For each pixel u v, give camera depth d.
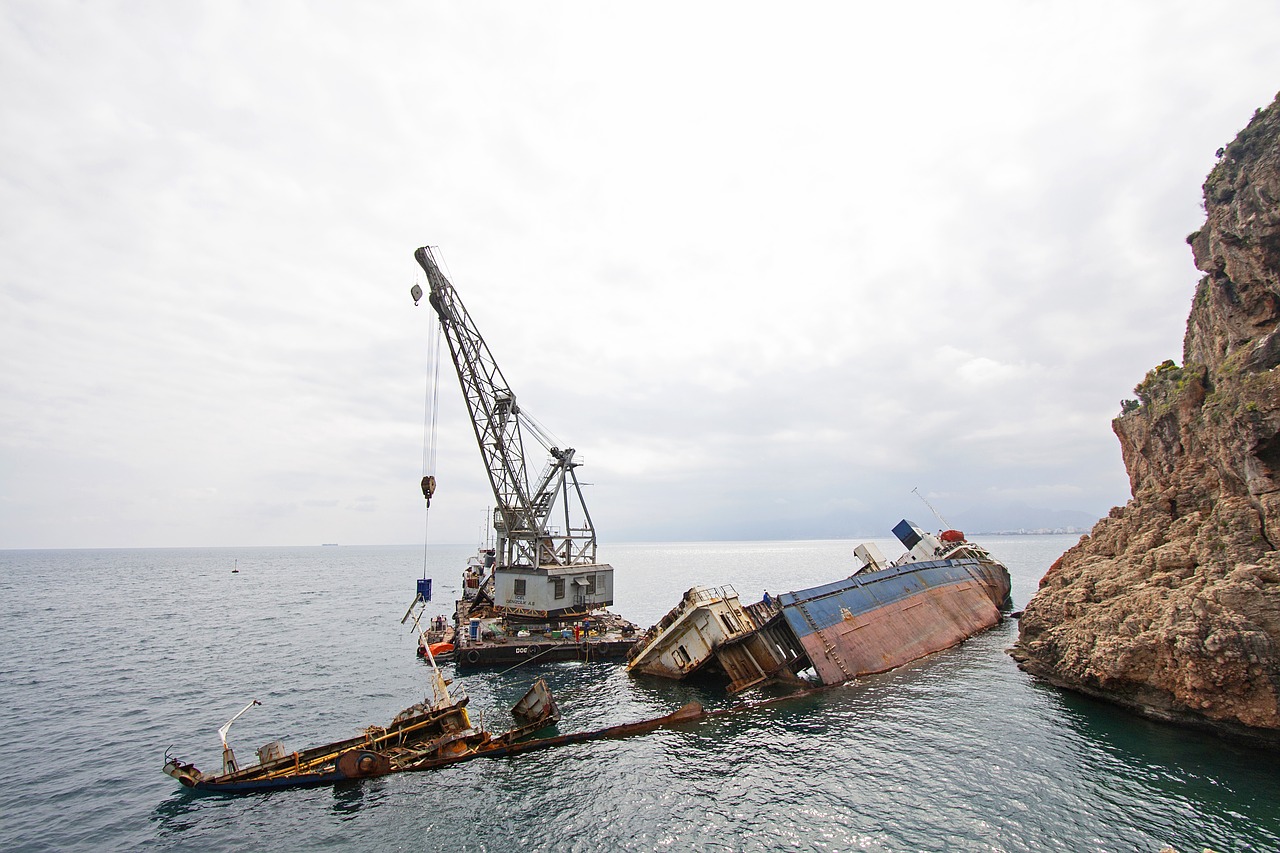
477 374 65.62
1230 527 32.50
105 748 37.28
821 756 31.25
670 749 33.03
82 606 115.19
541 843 24.39
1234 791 25.28
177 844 25.44
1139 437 50.28
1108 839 22.75
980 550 84.50
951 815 24.95
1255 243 33.88
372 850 24.31
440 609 106.31
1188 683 29.84
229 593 142.38
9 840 26.17
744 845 23.66
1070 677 37.84
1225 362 35.66
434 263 63.31
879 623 50.34
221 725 41.31
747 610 50.34
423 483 55.88
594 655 55.88
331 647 68.50
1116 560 41.62
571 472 72.44
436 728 34.62
